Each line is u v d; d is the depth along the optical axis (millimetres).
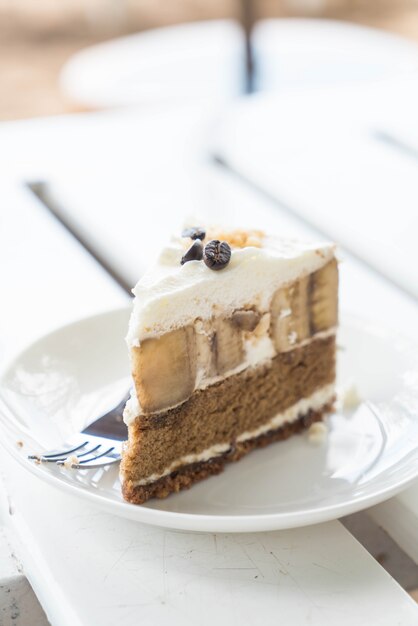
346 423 669
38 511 612
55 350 700
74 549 588
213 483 633
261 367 666
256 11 1473
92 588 568
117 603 561
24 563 592
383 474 616
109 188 982
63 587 568
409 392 676
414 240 886
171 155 1042
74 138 1086
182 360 632
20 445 623
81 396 678
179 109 1161
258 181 984
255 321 655
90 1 1905
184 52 1708
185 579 572
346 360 710
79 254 870
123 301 803
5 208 942
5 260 862
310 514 568
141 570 577
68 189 982
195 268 642
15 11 1885
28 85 1812
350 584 569
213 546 589
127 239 900
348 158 1018
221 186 978
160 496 620
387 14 1979
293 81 1556
